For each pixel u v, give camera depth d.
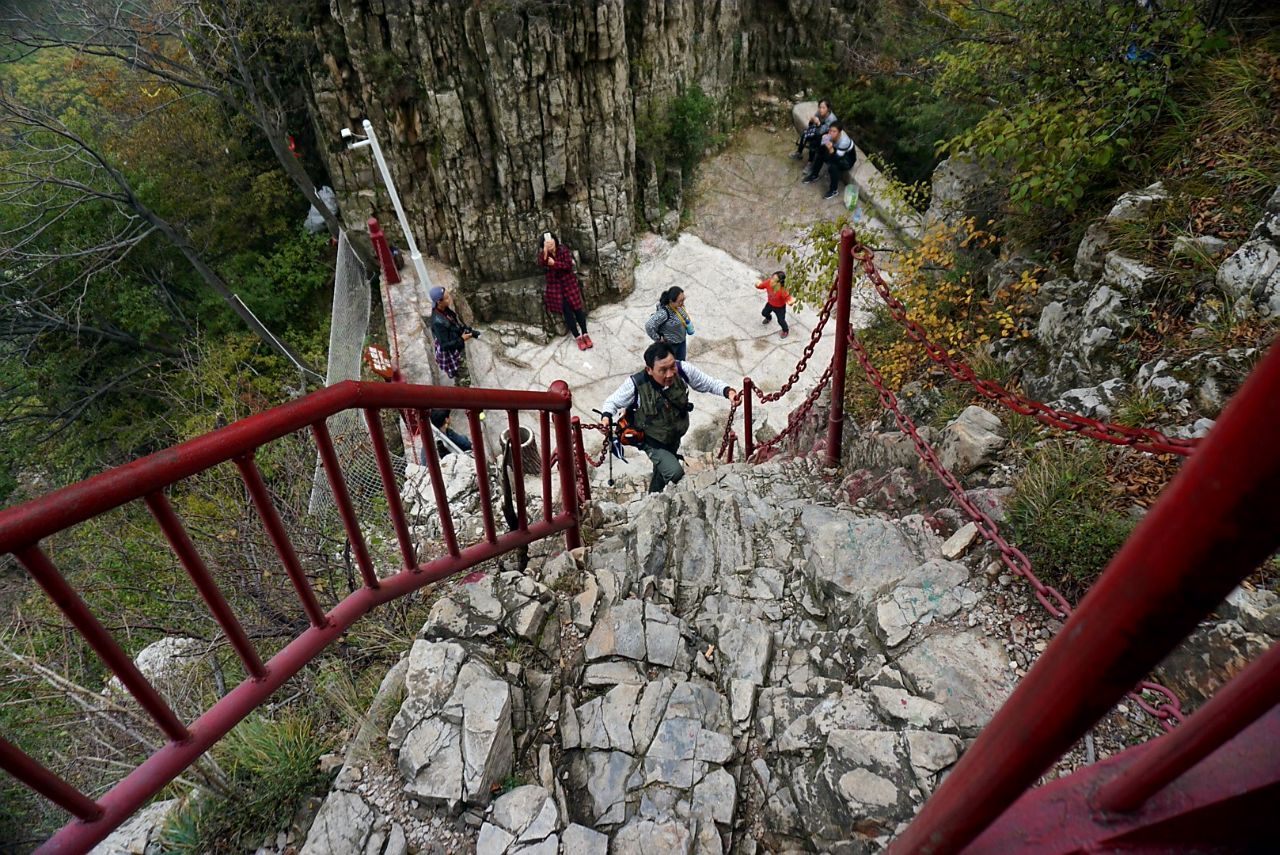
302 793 2.65
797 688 3.01
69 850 1.80
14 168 11.75
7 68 15.77
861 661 3.07
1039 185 5.33
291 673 2.34
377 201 11.91
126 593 4.71
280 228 13.92
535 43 9.97
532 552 3.98
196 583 1.96
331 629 2.49
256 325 12.99
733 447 7.59
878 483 4.29
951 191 7.35
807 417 6.03
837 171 12.52
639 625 3.23
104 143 13.38
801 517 3.97
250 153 13.66
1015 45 5.85
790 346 10.81
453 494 6.05
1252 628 2.60
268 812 2.58
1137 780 0.94
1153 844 0.96
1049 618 2.99
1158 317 4.27
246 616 4.04
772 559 3.76
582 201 11.57
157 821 2.61
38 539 1.53
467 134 10.88
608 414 5.16
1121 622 0.70
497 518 5.62
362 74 10.55
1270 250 3.88
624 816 2.57
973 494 3.62
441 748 2.62
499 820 2.51
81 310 13.16
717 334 11.10
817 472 4.80
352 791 2.59
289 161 11.99
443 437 8.13
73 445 13.87
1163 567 0.64
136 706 3.18
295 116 13.05
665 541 3.86
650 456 5.29
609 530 4.14
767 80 14.08
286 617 3.87
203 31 11.41
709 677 3.13
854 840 2.45
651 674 3.10
